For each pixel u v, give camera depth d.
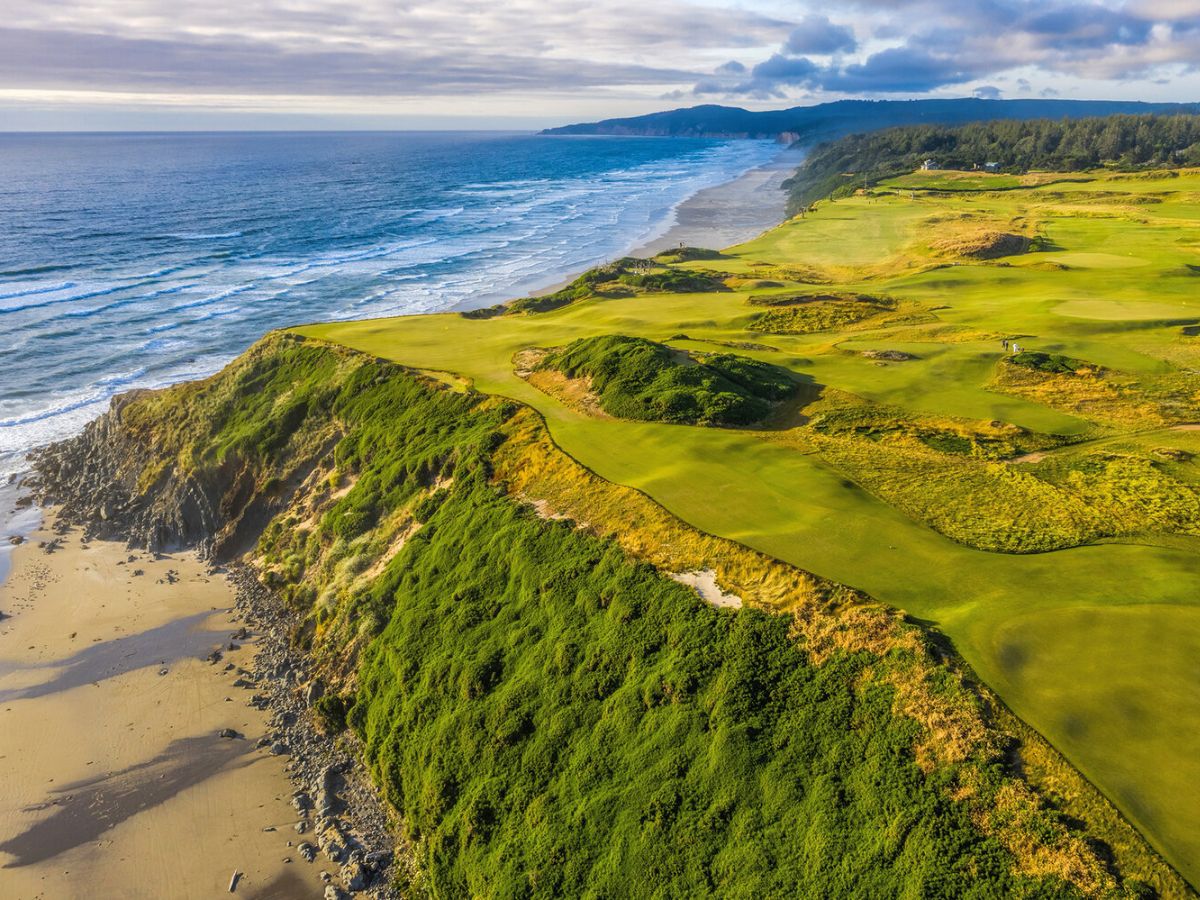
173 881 26.05
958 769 19.12
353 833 27.31
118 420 56.72
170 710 33.66
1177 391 41.50
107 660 36.94
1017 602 23.73
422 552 36.22
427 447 42.19
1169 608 22.91
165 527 48.06
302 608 39.38
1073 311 58.44
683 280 81.12
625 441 38.00
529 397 44.53
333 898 24.98
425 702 29.16
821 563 26.41
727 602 25.91
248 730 32.50
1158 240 88.31
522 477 36.84
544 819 23.55
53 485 54.38
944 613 23.56
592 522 31.81
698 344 53.19
